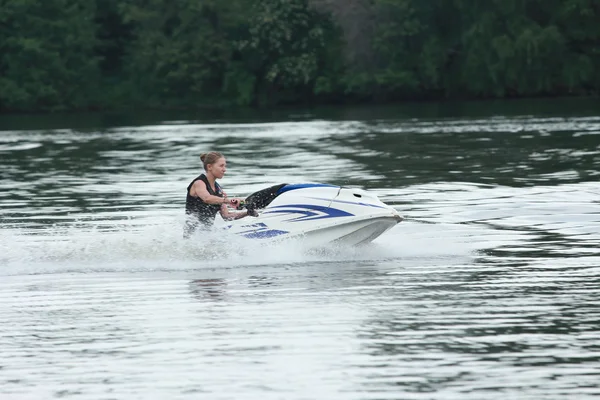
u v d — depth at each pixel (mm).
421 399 24016
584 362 26562
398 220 43625
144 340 29688
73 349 28844
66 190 73688
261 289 36656
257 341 29234
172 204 63531
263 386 25156
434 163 89062
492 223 52781
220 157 44469
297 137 131625
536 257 42469
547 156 92625
